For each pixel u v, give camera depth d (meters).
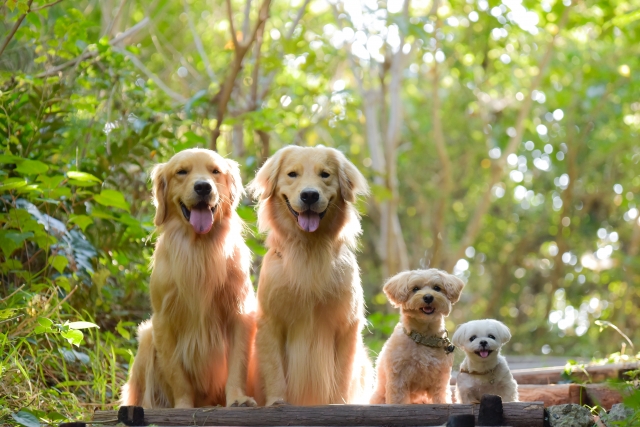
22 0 6.73
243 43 10.77
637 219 19.50
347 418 4.46
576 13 13.84
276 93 12.14
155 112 8.71
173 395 5.18
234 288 5.16
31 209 6.61
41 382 6.05
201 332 5.07
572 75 16.97
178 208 5.12
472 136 19.95
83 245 7.03
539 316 21.84
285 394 5.06
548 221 21.38
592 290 21.12
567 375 6.48
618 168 21.00
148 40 15.69
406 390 5.12
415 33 11.34
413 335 5.12
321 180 5.08
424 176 21.67
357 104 12.48
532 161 20.70
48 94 7.70
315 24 15.26
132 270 8.01
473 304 21.83
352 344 5.18
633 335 19.17
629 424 4.29
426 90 19.64
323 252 5.07
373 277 21.67
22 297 6.21
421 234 21.94
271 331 5.04
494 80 17.81
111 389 6.30
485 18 13.41
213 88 10.77
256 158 10.76
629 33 13.88
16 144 7.19
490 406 4.30
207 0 16.17
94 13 14.88
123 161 7.74
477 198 21.77
